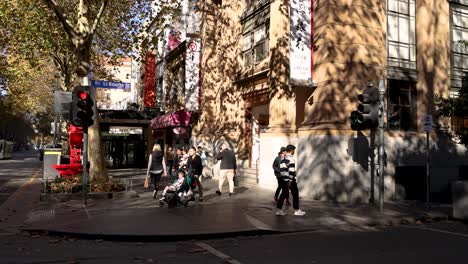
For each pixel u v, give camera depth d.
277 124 15.25
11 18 17.77
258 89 17.59
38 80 33.38
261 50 17.67
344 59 13.55
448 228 9.34
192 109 22.22
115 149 31.16
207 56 22.00
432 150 14.90
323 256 6.56
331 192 12.93
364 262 6.18
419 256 6.58
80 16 14.34
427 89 15.01
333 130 13.08
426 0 15.22
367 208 11.80
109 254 6.69
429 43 15.12
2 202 12.23
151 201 12.43
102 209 10.84
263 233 8.46
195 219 9.45
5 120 66.94
